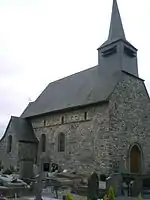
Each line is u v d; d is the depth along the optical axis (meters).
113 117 23.00
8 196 15.35
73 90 28.95
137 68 27.44
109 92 23.52
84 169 23.56
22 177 21.62
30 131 29.94
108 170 21.67
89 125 24.22
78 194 16.95
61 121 27.12
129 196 17.09
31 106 33.41
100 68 27.55
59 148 26.77
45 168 26.75
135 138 24.86
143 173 24.73
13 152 28.02
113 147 22.34
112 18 29.38
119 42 26.06
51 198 15.16
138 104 26.19
